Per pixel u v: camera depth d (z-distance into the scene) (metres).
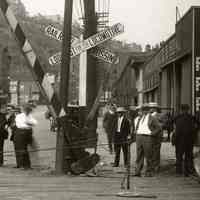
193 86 24.53
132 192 11.96
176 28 30.36
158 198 11.34
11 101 104.44
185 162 15.69
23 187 12.88
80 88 26.25
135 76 74.44
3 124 18.56
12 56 99.81
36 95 100.56
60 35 17.03
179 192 12.25
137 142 15.95
